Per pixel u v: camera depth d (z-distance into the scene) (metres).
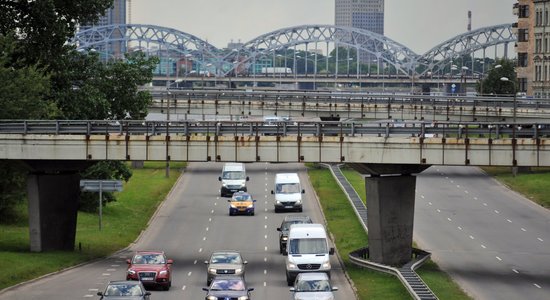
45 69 150.38
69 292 104.25
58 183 129.62
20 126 128.25
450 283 115.75
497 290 113.69
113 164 164.88
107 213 167.12
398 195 123.00
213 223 163.50
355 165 123.44
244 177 195.00
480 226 163.38
